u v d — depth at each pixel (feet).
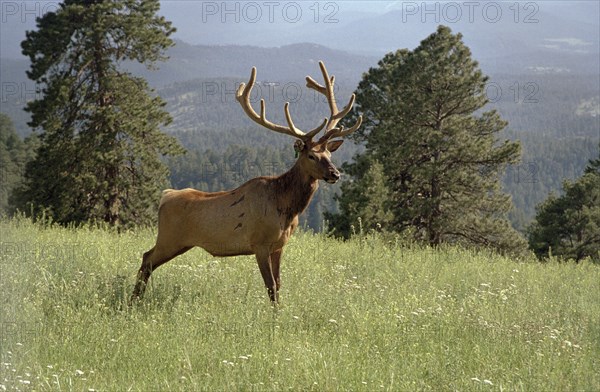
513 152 165.37
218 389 27.96
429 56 170.60
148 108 151.33
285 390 27.73
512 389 28.71
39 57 150.41
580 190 208.23
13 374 28.14
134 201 147.54
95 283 42.16
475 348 33.30
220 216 42.32
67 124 150.30
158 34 152.35
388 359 32.37
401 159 164.76
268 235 42.32
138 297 41.27
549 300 46.60
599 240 202.49
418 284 48.67
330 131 42.93
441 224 158.71
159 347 32.48
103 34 148.77
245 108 43.98
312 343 33.99
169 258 43.52
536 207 221.25
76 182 142.20
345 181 166.50
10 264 44.57
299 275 48.29
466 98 169.99
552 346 34.24
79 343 33.06
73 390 27.30
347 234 138.51
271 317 37.37
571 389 29.27
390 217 142.72
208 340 33.96
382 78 180.45
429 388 28.86
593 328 38.99
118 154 145.69
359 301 41.93
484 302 42.57
